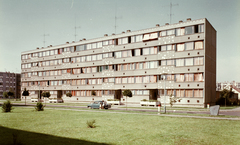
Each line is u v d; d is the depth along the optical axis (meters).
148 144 10.25
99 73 55.09
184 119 19.48
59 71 64.94
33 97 71.19
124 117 20.80
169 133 12.80
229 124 16.47
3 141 10.34
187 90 40.47
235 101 54.50
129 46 49.19
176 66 41.84
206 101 39.53
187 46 40.75
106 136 11.81
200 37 39.34
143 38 46.81
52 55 66.88
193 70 39.84
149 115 22.88
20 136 11.62
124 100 49.50
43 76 69.50
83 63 58.53
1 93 111.56
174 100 36.06
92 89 56.44
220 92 50.91
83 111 27.77
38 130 13.45
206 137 11.82
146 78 46.09
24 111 27.55
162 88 43.44
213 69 45.00
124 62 49.78
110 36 52.91
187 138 11.56
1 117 20.28
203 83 38.78
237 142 10.80
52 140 10.74
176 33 42.12
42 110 28.56
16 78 121.31
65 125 15.44
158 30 44.53
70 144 9.98
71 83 61.59
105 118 19.88
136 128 14.40
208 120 18.83
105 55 53.69
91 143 10.22
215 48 46.84
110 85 52.38
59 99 62.03
